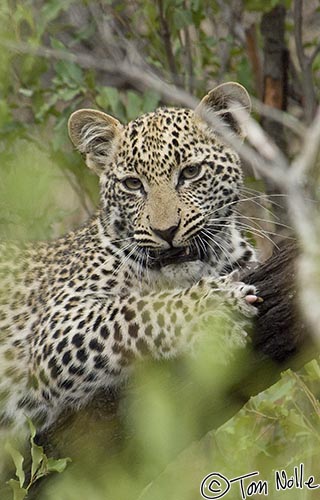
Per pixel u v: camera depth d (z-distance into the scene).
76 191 14.45
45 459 10.00
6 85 13.29
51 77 16.58
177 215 11.23
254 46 15.55
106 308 10.66
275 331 9.52
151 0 15.09
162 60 15.45
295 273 9.34
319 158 11.86
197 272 11.36
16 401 11.48
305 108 14.95
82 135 12.30
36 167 9.02
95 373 10.57
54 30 15.62
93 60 14.75
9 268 12.28
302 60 14.98
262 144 10.46
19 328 11.81
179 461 11.61
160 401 8.93
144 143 11.58
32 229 12.85
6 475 11.01
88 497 10.25
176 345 10.12
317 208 11.05
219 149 11.69
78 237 12.22
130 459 10.15
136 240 11.34
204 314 9.97
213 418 9.95
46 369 10.88
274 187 13.17
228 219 11.70
